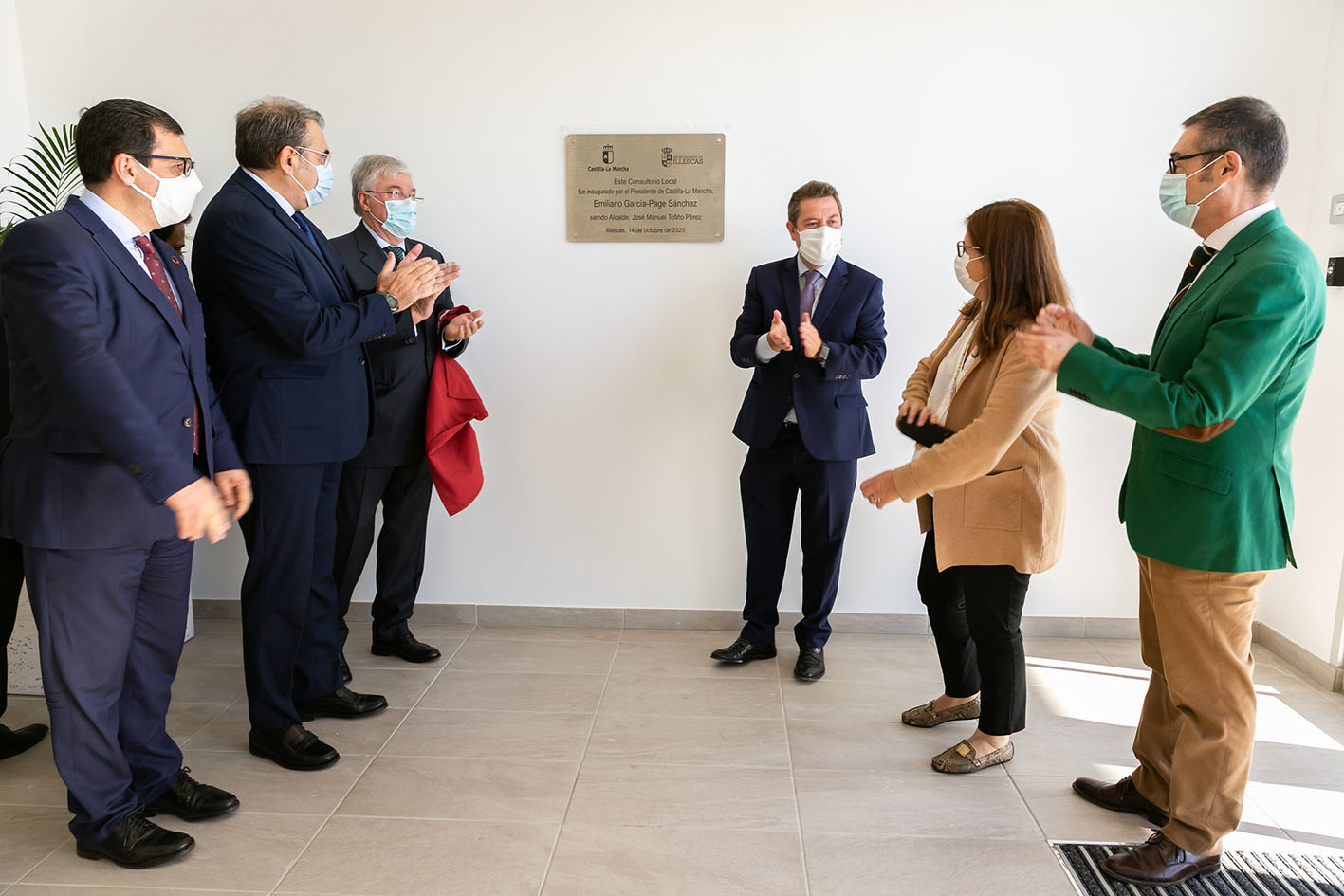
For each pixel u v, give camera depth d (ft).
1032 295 7.09
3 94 10.84
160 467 6.03
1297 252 5.99
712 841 7.21
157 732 7.36
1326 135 10.37
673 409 11.44
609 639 11.52
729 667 10.69
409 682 10.19
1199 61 10.51
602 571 11.81
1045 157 10.77
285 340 7.63
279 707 8.36
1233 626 6.36
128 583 6.64
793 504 10.53
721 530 11.65
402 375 9.83
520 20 10.84
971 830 7.38
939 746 8.77
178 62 11.02
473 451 10.36
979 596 7.76
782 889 6.62
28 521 6.34
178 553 7.07
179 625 7.26
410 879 6.71
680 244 11.14
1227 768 6.47
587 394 11.48
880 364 9.82
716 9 10.72
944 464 7.02
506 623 11.96
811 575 10.34
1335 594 10.11
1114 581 11.49
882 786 8.04
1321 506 10.39
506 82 10.94
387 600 10.73
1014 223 7.10
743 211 11.03
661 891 6.59
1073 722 9.31
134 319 6.41
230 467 7.31
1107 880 6.71
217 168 11.19
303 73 11.00
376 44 10.93
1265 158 6.11
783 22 10.71
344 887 6.61
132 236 6.57
